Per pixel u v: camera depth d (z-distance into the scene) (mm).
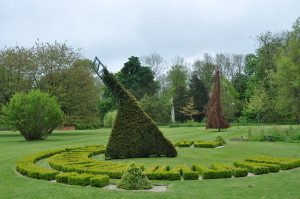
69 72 45094
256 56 71625
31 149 25859
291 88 35688
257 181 13406
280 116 55375
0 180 14406
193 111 70062
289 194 11227
